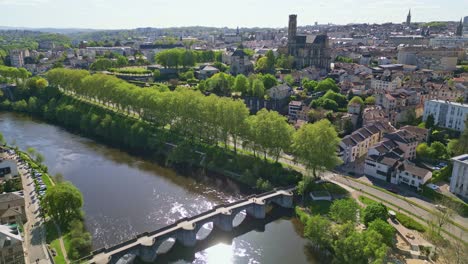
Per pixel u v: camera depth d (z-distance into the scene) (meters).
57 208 124.38
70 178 173.62
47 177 164.75
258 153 190.62
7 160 155.25
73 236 116.81
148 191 161.62
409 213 134.75
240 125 182.25
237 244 124.44
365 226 124.69
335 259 111.44
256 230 133.25
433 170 167.75
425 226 125.56
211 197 157.12
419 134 198.25
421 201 145.12
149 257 112.81
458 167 146.12
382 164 165.50
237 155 184.00
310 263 113.69
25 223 126.38
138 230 129.62
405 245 115.75
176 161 192.62
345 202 126.06
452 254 105.38
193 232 121.25
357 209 129.88
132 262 113.06
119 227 131.38
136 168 188.25
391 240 113.81
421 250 112.19
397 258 109.38
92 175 178.00
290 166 176.75
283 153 194.75
